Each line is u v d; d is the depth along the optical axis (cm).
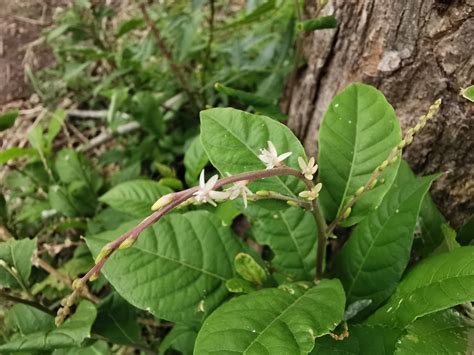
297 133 24
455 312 14
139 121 27
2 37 40
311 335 12
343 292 14
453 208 19
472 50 15
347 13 19
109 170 31
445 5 16
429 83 17
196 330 16
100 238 16
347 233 21
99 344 18
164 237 16
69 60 35
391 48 18
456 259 13
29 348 15
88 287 24
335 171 15
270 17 29
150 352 19
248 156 14
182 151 28
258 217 17
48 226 28
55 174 27
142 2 26
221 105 28
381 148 15
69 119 35
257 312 13
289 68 24
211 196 11
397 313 13
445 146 18
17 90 37
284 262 17
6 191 30
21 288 17
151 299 15
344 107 15
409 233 15
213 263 16
